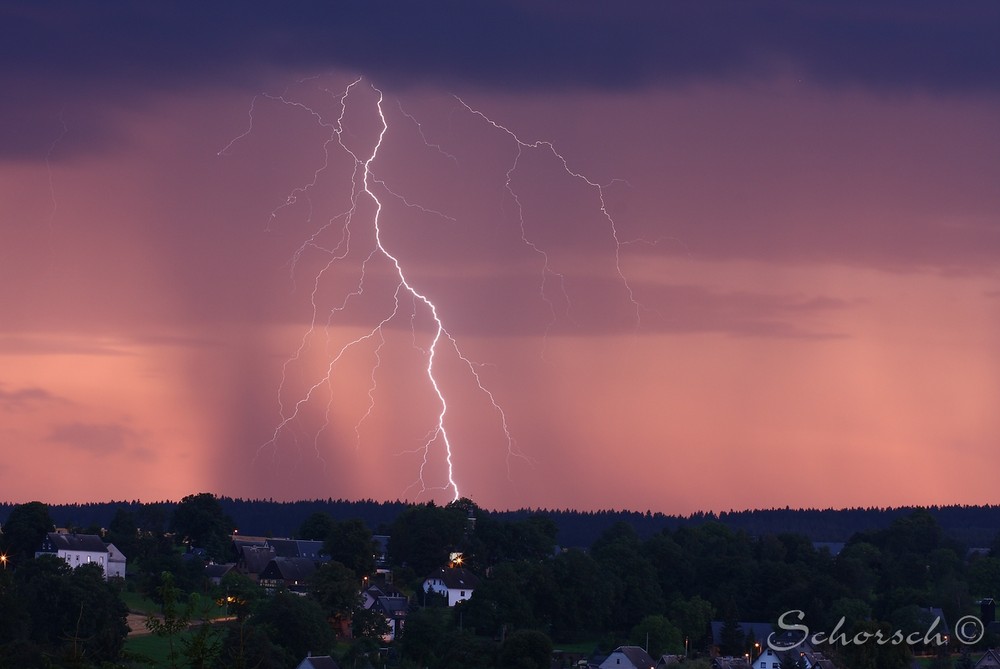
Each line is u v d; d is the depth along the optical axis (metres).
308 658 138.62
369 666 144.88
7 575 147.88
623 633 181.00
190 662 63.38
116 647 127.44
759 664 161.75
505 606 169.62
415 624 153.38
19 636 131.88
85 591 146.12
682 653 169.25
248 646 128.12
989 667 155.12
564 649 172.62
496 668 140.62
